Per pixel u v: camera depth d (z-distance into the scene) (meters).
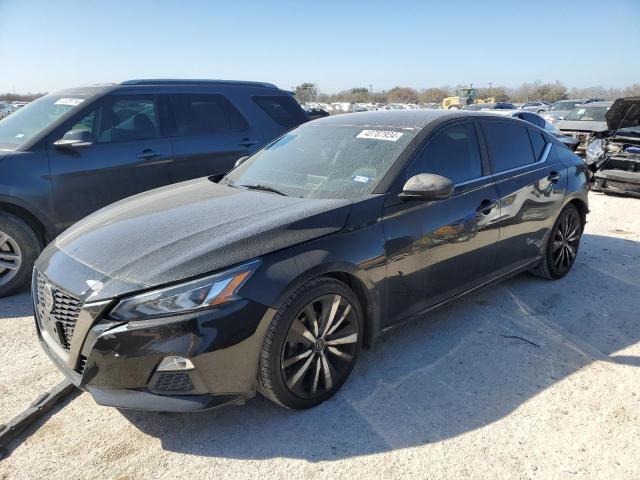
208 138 5.75
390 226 3.12
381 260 3.04
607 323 3.97
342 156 3.61
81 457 2.55
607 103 14.93
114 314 2.41
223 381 2.50
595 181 9.37
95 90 5.24
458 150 3.73
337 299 2.85
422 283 3.37
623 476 2.39
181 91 5.68
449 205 3.48
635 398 2.98
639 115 8.93
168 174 5.46
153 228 2.94
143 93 5.41
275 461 2.51
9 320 4.11
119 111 5.23
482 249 3.78
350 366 3.05
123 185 5.16
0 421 2.81
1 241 4.52
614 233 6.68
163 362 2.42
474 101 50.09
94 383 2.47
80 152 4.88
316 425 2.76
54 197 4.71
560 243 4.76
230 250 2.57
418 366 3.34
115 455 2.56
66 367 2.61
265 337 2.57
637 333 3.81
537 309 4.21
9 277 4.59
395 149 3.44
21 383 3.20
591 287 4.70
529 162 4.37
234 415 2.85
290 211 2.97
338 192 3.28
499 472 2.42
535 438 2.65
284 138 4.30
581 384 3.13
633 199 9.05
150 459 2.53
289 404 2.77
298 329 2.70
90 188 4.94
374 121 3.94
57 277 2.71
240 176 3.97
